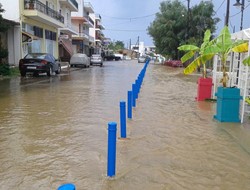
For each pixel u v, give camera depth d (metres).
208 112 9.91
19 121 8.10
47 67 21.98
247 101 8.43
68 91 14.48
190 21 51.50
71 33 49.03
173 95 14.20
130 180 4.52
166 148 6.05
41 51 33.12
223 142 6.51
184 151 5.89
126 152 5.77
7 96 12.48
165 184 4.41
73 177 4.61
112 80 21.22
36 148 5.92
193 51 11.38
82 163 5.17
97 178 4.58
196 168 5.04
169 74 30.97
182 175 4.75
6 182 4.44
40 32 32.75
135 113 9.57
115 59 86.56
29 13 27.78
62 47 45.44
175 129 7.59
